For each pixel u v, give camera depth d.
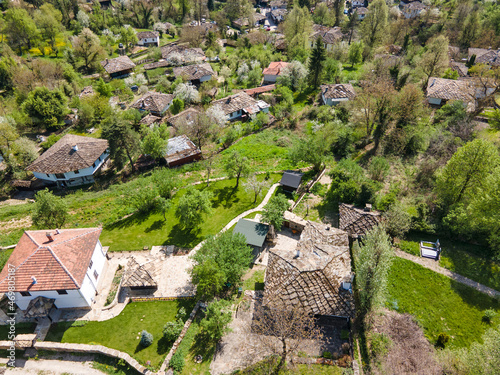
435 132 61.75
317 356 32.06
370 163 61.22
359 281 34.59
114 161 69.62
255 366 31.39
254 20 180.25
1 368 32.41
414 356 31.34
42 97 90.25
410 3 178.12
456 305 36.38
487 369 26.73
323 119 82.12
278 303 33.78
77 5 164.75
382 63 98.81
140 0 181.88
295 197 53.09
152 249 46.34
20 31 128.62
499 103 78.19
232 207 54.06
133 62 138.38
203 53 141.00
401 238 44.38
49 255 36.28
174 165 69.06
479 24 117.62
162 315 37.22
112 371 32.12
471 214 41.03
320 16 168.25
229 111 89.12
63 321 36.59
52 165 65.44
